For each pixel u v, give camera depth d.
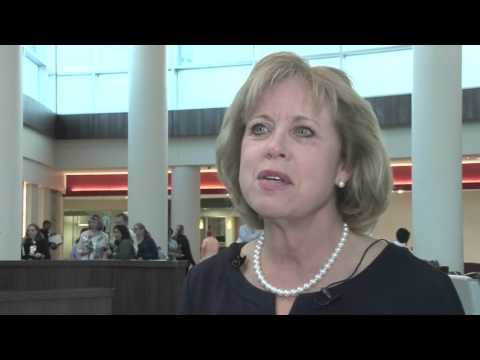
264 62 1.10
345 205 1.13
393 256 1.05
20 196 7.74
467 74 14.60
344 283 1.03
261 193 1.04
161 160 12.35
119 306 6.30
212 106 17.09
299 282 1.08
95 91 17.42
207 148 16.39
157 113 12.33
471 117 13.97
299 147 1.04
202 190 18.30
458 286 2.34
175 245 11.25
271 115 1.06
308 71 1.08
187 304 1.18
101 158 17.02
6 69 7.60
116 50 17.50
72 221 18.75
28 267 6.59
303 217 1.06
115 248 8.33
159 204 12.24
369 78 15.91
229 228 18.88
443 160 10.06
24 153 15.10
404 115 14.72
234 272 1.14
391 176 1.12
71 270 6.48
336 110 1.07
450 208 10.05
